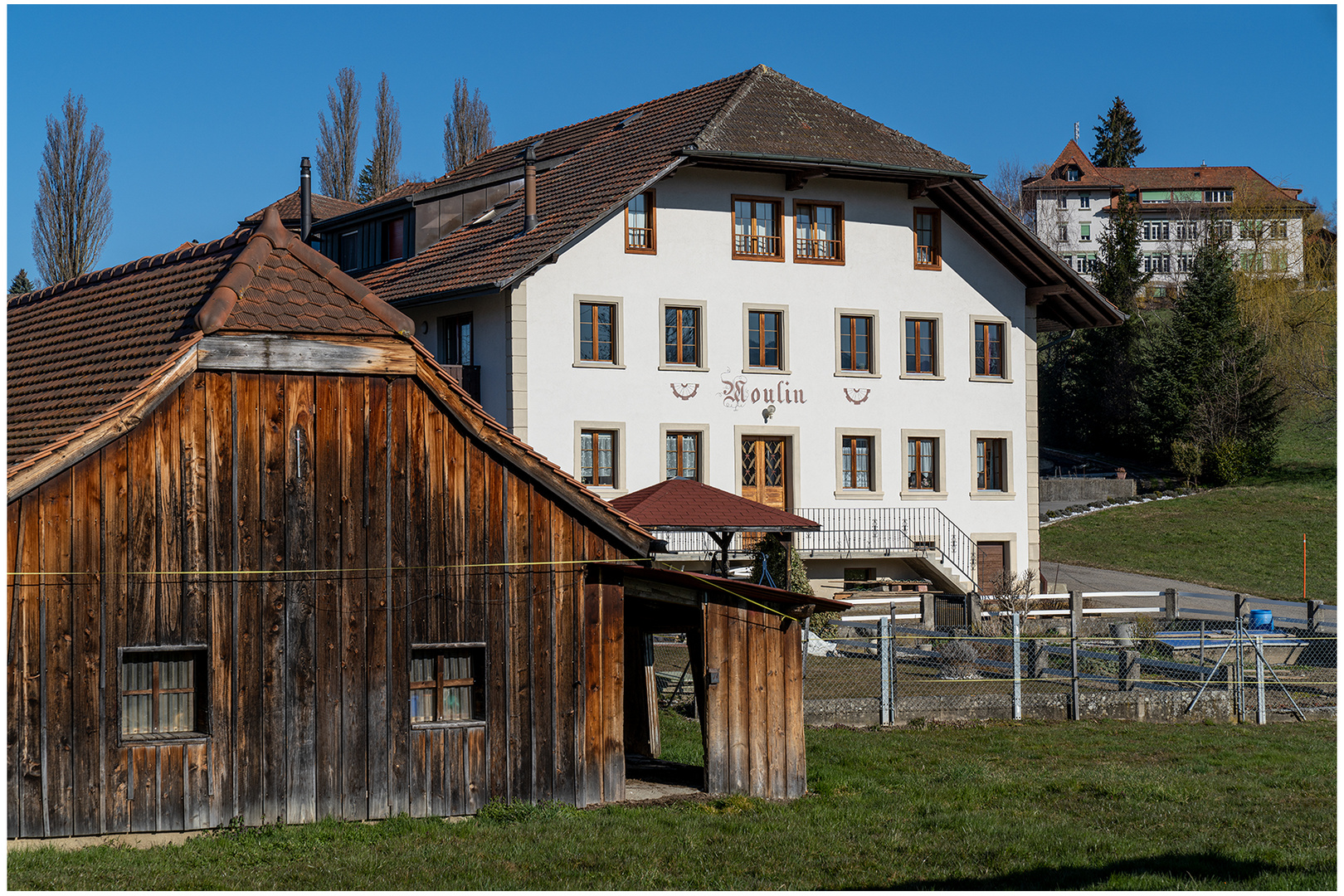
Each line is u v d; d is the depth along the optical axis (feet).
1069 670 77.82
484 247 105.60
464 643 43.86
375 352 42.78
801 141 106.11
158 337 43.62
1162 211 323.16
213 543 40.57
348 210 142.31
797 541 107.76
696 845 39.78
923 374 113.50
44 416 44.29
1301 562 147.33
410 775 42.83
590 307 101.19
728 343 105.70
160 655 40.27
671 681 69.05
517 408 97.55
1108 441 211.20
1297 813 45.37
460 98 218.18
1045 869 37.52
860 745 57.47
